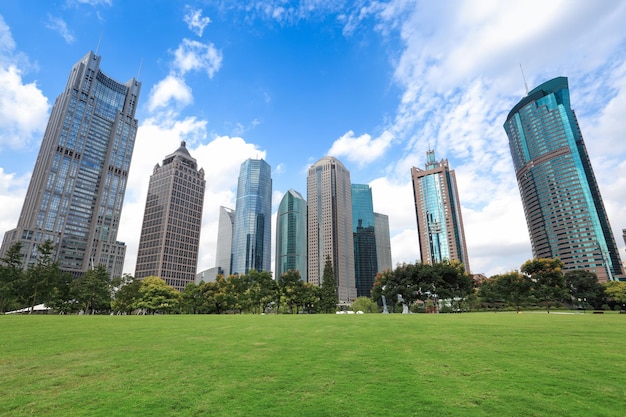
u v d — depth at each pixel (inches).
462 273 2733.8
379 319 1201.4
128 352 528.1
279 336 716.7
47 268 2706.7
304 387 345.1
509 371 403.9
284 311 3132.4
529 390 331.6
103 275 3270.2
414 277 2728.8
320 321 1112.2
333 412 278.7
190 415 272.7
